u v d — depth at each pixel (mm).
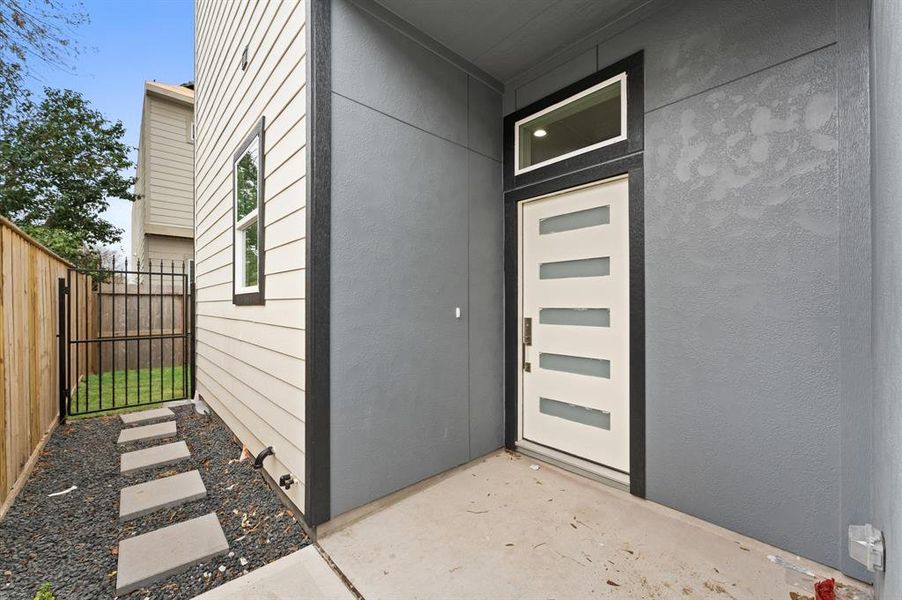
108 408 4668
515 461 3139
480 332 3176
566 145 2982
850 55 1771
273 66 2729
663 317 2383
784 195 1956
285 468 2523
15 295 2789
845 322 1780
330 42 2240
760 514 2020
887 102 1137
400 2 2434
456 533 2154
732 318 2119
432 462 2758
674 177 2340
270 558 1990
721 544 2029
